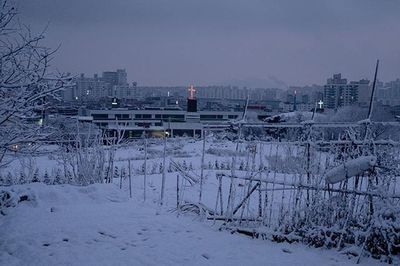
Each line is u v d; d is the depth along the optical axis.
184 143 43.12
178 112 87.06
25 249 7.18
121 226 8.61
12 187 10.89
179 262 6.72
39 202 10.26
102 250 7.23
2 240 7.66
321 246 7.44
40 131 9.20
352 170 7.45
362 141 8.40
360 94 101.06
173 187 15.54
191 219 9.54
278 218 8.39
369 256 6.79
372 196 7.29
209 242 7.76
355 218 7.53
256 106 99.38
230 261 6.74
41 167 21.72
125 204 10.91
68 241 7.64
